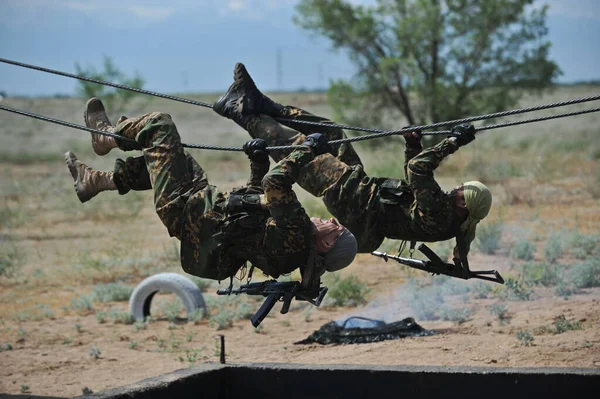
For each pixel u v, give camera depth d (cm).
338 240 1016
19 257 2950
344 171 1123
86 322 2072
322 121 1217
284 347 1698
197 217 1029
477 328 1697
